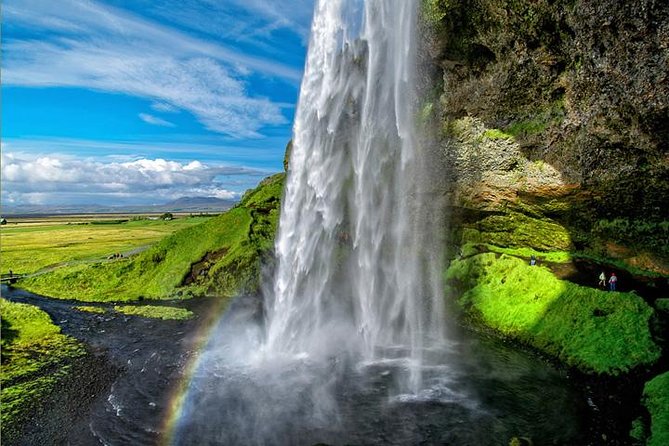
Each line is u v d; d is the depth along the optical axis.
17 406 18.98
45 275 47.72
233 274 41.19
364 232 35.00
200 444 15.84
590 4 19.52
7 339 28.00
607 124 21.59
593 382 18.55
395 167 33.06
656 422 14.55
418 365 22.08
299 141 38.12
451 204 31.58
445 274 32.12
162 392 20.25
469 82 27.77
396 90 31.95
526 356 22.17
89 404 19.16
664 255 24.59
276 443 15.80
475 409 17.41
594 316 21.75
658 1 16.98
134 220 176.12
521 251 31.36
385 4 31.55
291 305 34.47
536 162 26.22
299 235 37.97
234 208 52.03
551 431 15.57
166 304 37.97
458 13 25.66
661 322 20.34
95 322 32.50
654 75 18.28
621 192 23.55
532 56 23.83
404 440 15.62
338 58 35.16
